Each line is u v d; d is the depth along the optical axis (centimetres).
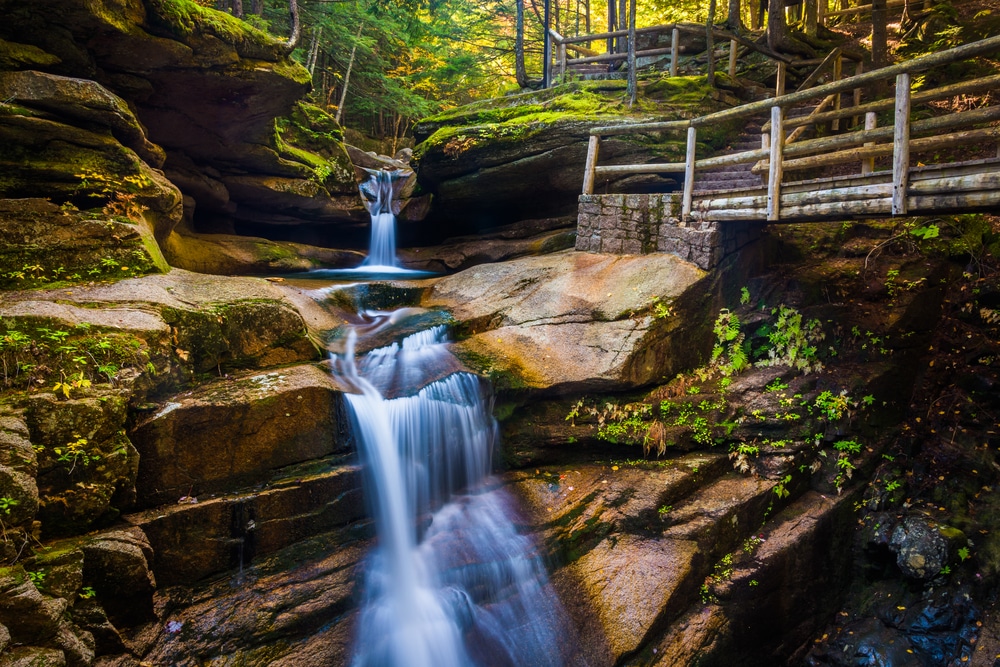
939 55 567
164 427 516
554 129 1112
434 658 542
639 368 735
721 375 790
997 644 597
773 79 1332
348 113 2480
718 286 820
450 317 823
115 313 551
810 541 673
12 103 646
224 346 616
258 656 486
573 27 2464
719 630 597
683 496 673
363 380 670
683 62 1491
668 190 1110
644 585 589
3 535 388
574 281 853
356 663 511
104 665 430
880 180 635
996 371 783
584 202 947
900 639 643
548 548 615
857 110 699
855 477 726
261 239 1130
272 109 978
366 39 1953
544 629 564
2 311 498
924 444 762
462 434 688
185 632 480
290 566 553
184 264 928
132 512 504
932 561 652
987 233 878
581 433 720
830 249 919
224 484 550
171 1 747
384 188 1480
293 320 678
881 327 787
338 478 589
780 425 716
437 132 1265
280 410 575
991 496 700
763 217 731
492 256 1192
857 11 1639
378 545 597
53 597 401
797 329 787
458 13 2295
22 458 404
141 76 802
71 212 662
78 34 698
